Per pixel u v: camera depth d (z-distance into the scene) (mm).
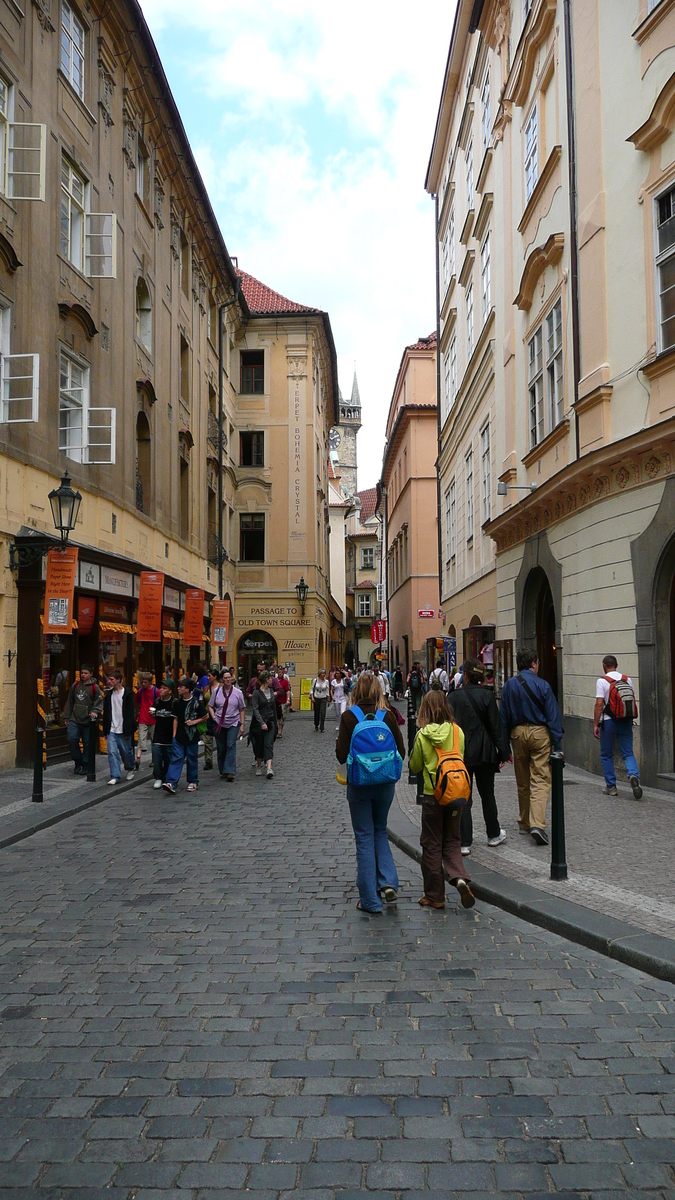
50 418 16094
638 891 6594
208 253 30750
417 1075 3938
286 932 6113
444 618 34594
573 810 10297
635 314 12094
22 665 14812
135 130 21531
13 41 14734
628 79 12344
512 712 9008
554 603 15719
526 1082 3855
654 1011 4617
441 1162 3260
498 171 20422
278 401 39250
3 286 14242
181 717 13562
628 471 12250
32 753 14938
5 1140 3447
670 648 11656
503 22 20188
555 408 15797
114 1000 4891
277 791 13750
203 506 30531
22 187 14984
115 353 19812
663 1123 3514
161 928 6230
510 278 19281
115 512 19797
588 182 13469
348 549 95812
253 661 38562
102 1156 3328
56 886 7477
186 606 25875
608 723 11445
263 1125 3531
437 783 6559
